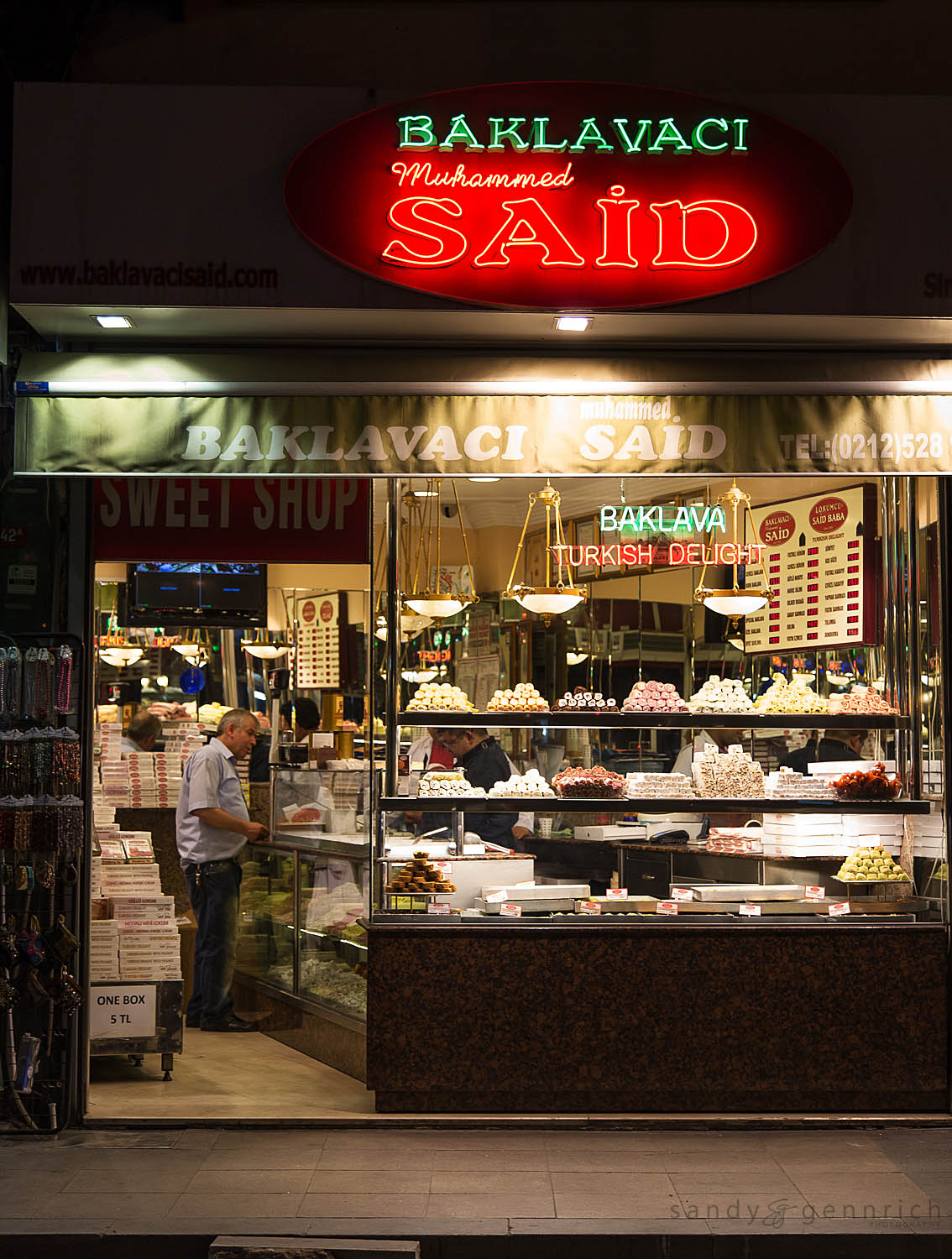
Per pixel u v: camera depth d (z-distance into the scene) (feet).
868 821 19.69
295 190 17.25
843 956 18.72
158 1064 21.99
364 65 21.97
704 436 17.79
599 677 20.12
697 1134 18.06
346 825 21.50
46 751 18.01
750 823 19.67
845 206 17.54
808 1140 17.81
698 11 22.15
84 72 21.67
